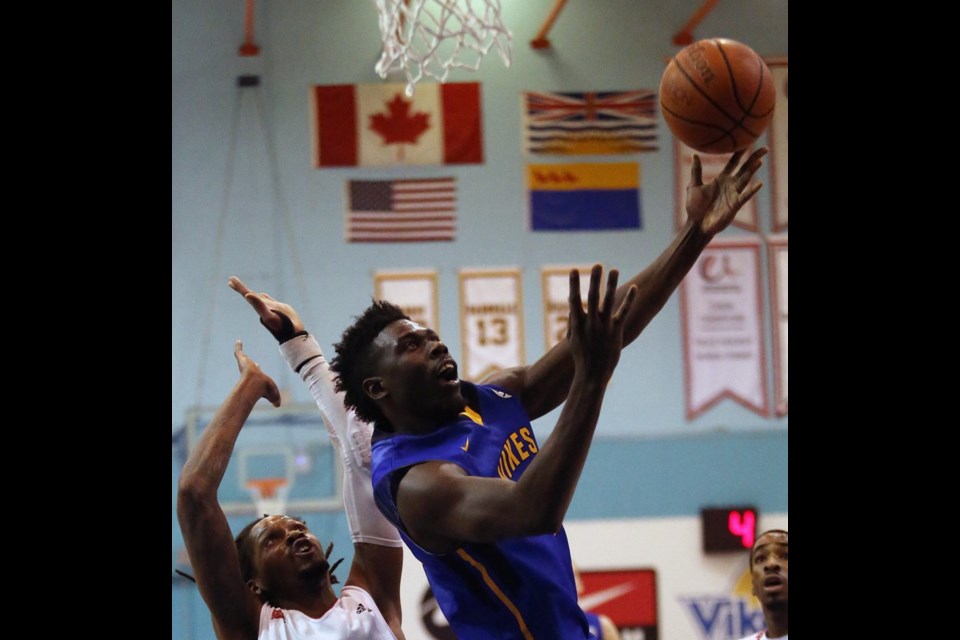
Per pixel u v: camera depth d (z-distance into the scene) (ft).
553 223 36.50
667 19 37.32
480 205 36.50
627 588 34.35
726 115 11.09
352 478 14.02
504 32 22.58
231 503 33.63
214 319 35.32
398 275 36.04
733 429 35.73
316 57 36.60
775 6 37.40
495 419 10.83
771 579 17.37
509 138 36.70
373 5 36.88
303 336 14.03
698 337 36.17
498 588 10.07
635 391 35.91
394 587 14.20
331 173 36.29
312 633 13.55
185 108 36.09
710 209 10.96
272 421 34.09
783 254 36.47
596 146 36.81
